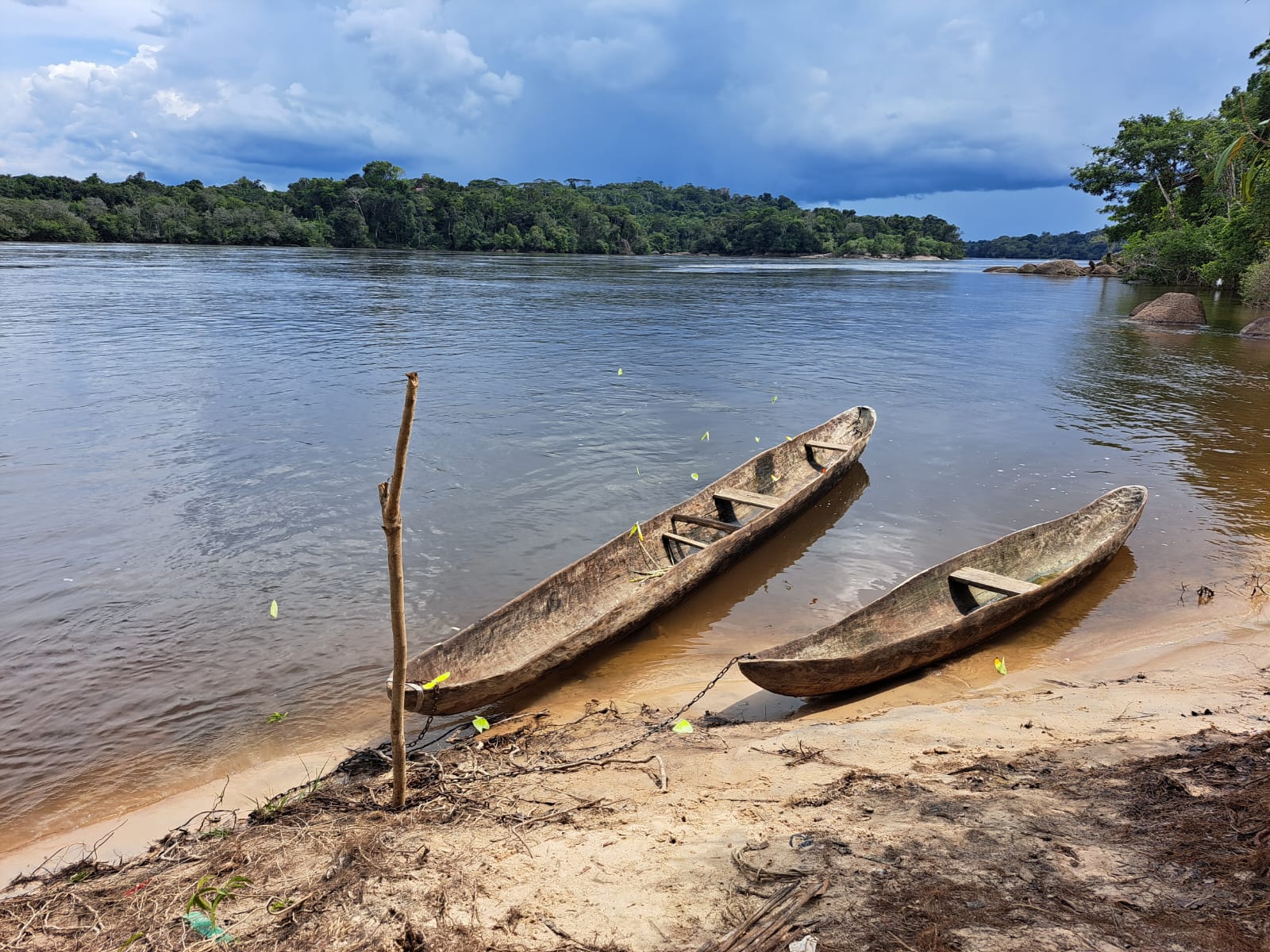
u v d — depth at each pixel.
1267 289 31.94
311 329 22.80
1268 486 10.37
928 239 156.62
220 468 10.29
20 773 4.80
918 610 6.55
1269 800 3.29
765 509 9.51
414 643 6.38
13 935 3.14
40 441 11.19
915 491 10.15
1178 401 15.55
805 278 58.59
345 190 113.44
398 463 3.40
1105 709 5.05
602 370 17.52
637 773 4.45
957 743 4.60
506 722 5.54
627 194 194.88
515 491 9.79
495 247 116.44
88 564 7.55
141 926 3.09
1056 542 7.90
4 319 23.16
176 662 6.03
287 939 2.91
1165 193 49.00
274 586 7.25
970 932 2.65
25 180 94.81
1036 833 3.32
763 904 2.91
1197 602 7.09
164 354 18.03
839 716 5.42
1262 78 34.66
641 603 6.58
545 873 3.27
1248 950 2.43
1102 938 2.58
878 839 3.36
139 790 4.66
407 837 3.68
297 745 5.12
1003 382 17.30
